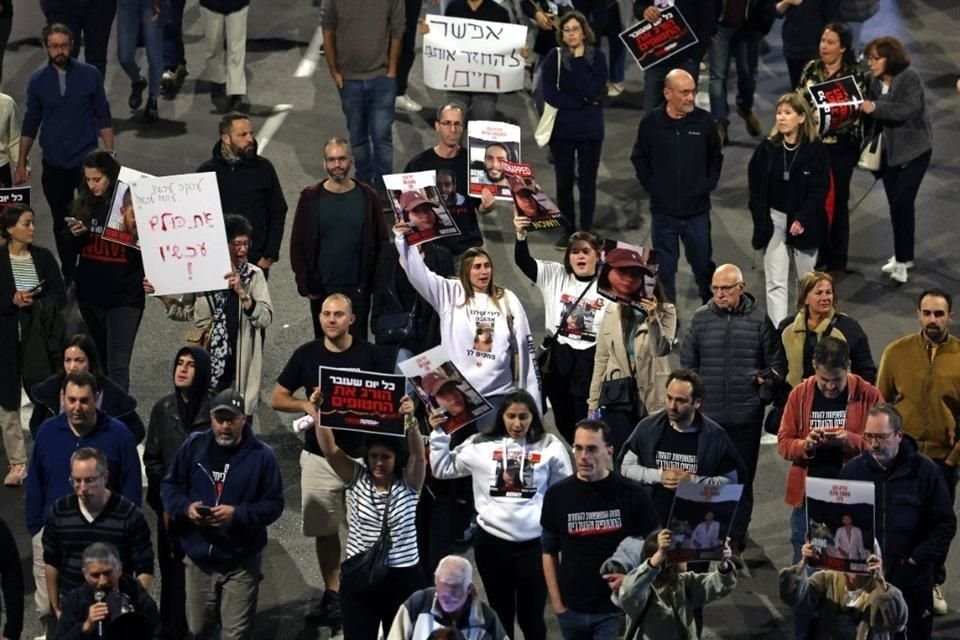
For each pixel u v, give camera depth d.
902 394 15.54
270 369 19.78
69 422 14.46
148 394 19.25
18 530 16.86
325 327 15.23
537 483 13.99
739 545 16.02
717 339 15.80
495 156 18.42
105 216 17.86
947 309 15.25
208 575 14.12
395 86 22.16
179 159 23.97
